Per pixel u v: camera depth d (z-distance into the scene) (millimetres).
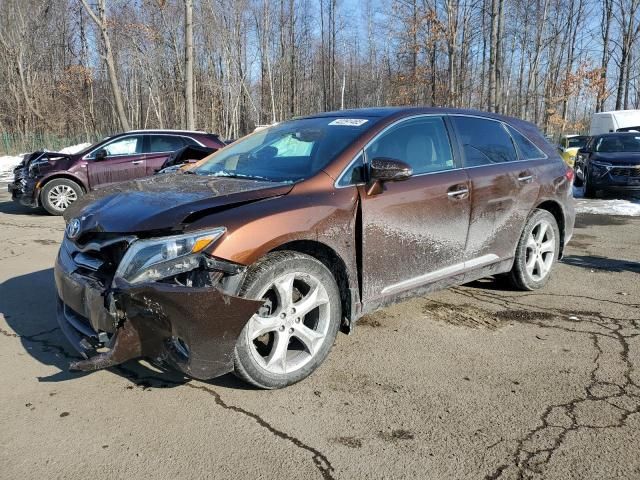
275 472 2518
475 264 4414
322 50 47656
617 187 11742
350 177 3570
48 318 4387
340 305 3479
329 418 2957
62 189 9977
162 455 2633
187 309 2748
